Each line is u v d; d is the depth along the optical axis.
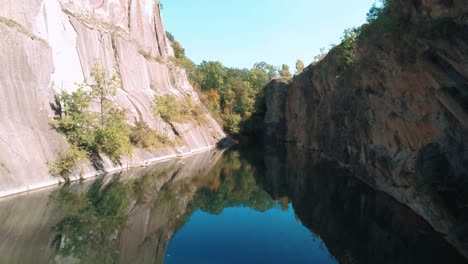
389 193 19.05
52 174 20.08
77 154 22.11
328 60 38.81
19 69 20.30
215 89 75.75
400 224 14.51
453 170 13.31
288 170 31.31
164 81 50.03
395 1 15.47
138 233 13.90
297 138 58.81
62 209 15.91
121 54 38.56
